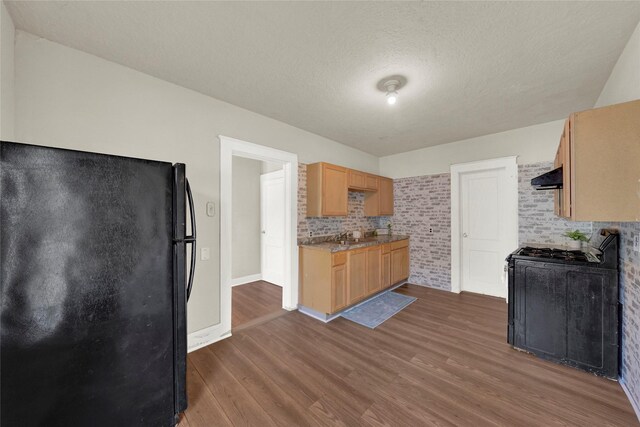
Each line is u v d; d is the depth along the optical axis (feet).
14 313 3.41
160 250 4.65
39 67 5.57
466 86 7.63
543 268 7.16
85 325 3.90
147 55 6.27
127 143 6.75
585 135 4.71
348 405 5.48
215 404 5.51
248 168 15.61
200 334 7.96
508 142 11.62
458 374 6.49
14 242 3.41
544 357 7.13
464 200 13.47
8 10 4.84
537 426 4.88
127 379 4.28
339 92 8.08
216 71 6.95
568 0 4.53
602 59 6.25
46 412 3.61
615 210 4.45
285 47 5.95
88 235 3.92
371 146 14.19
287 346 7.93
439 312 10.55
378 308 11.01
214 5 4.71
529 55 6.13
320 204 11.07
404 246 14.47
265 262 15.84
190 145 7.90
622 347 6.06
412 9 4.79
